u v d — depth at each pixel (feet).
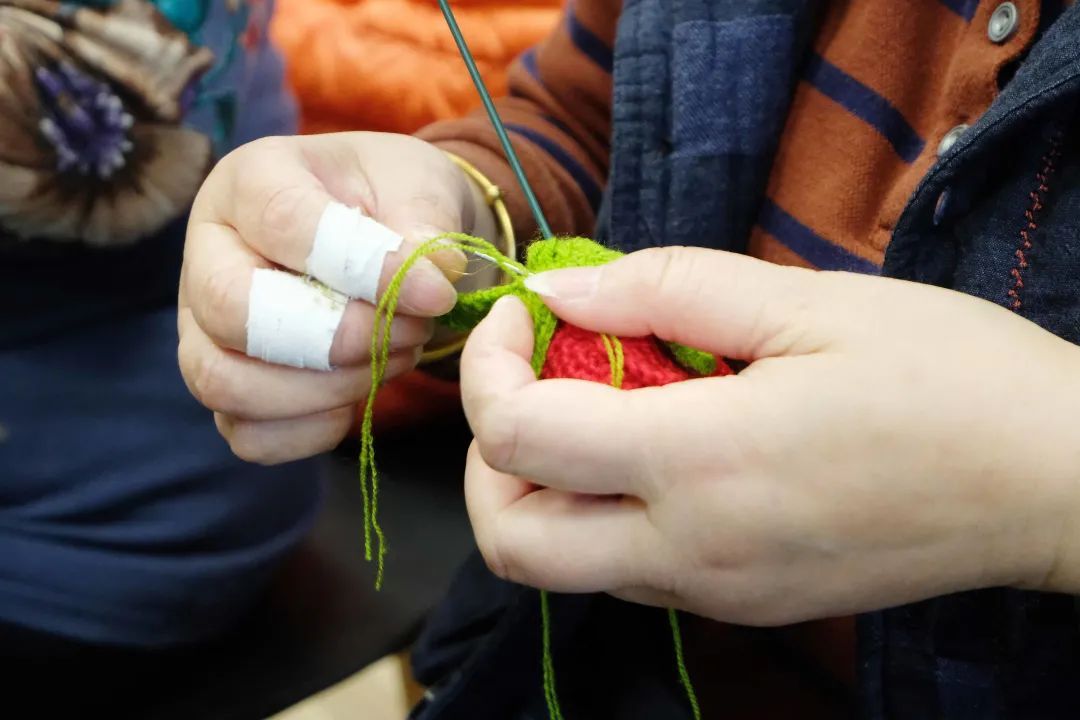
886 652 1.22
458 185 1.44
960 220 1.23
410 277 1.18
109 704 1.57
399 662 2.07
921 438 1.02
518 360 1.11
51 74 1.43
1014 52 1.25
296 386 1.25
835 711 1.47
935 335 1.05
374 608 1.68
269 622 1.67
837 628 1.44
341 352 1.22
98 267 1.57
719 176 1.48
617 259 1.15
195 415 1.65
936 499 1.03
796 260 1.47
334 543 1.78
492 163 1.67
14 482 1.56
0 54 1.39
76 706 1.55
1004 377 1.03
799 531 1.04
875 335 1.05
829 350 1.06
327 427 1.31
